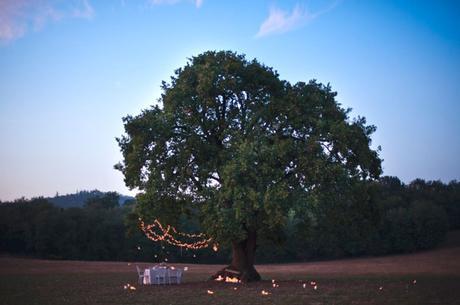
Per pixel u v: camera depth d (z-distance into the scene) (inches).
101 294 1171.9
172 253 3956.7
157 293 1177.4
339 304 967.0
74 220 3922.2
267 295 1123.3
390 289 1264.8
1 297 1121.4
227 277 1450.5
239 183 1233.4
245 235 1293.1
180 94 1391.5
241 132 1400.1
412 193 5123.0
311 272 2342.5
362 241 4047.7
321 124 1299.2
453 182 5398.6
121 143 1466.5
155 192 1366.9
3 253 3914.9
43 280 1617.9
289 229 1706.4
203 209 1316.4
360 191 1387.8
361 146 1353.3
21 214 4037.9
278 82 1459.2
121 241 3929.6
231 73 1400.1
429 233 4151.1
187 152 1363.2
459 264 2970.0
